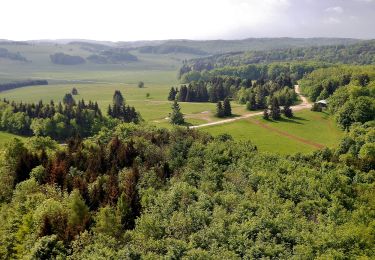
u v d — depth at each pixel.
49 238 59.75
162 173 99.69
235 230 66.12
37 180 92.94
